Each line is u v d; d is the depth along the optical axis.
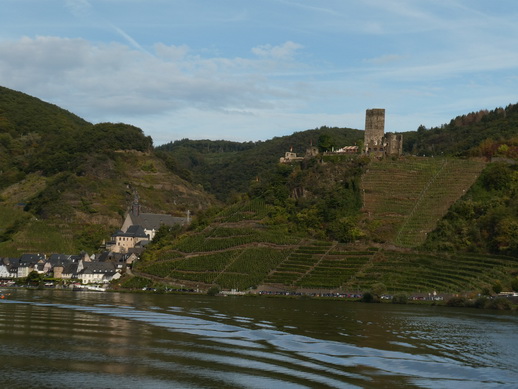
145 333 135.88
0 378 92.81
